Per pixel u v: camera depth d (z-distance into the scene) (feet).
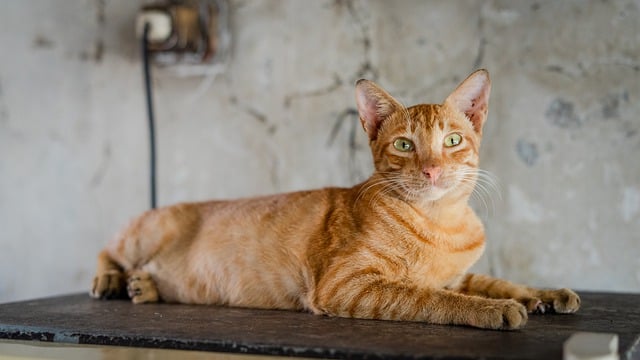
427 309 4.76
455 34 7.45
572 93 7.11
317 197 5.82
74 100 8.71
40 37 8.82
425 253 5.30
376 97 5.66
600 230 7.04
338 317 5.09
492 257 7.30
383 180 5.45
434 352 3.64
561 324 4.67
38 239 8.82
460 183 5.36
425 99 7.54
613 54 7.00
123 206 8.55
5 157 8.90
